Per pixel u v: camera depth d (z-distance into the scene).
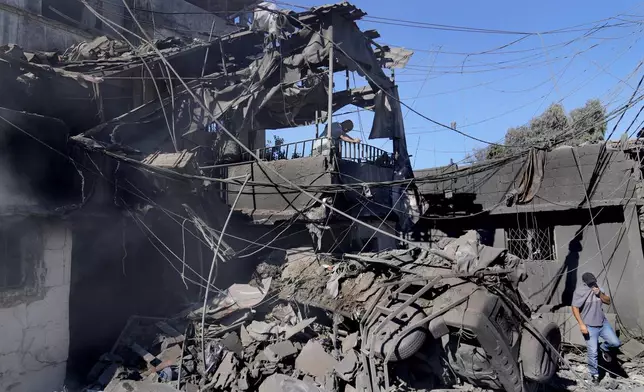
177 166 9.54
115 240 9.43
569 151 13.04
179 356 8.56
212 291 10.87
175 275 10.84
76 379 8.38
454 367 7.69
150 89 12.80
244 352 8.57
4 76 9.55
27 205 7.45
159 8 18.36
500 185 14.67
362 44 12.95
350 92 14.58
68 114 11.34
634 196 11.83
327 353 8.04
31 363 7.50
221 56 13.75
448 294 7.48
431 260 8.78
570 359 10.55
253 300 10.01
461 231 15.40
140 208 9.35
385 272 9.58
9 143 7.27
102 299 9.38
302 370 7.96
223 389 7.69
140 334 9.30
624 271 11.88
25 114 7.55
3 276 7.23
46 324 7.78
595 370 9.18
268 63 12.09
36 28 14.48
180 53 12.45
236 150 13.55
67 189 8.15
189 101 12.55
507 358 6.85
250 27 12.56
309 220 11.30
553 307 12.42
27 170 7.52
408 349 7.21
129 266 9.98
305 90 11.92
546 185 13.44
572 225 12.95
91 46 13.10
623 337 11.31
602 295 9.34
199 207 10.70
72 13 15.98
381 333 7.62
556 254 13.20
